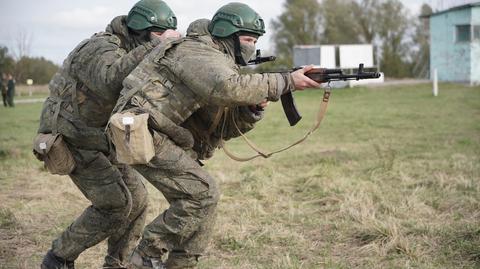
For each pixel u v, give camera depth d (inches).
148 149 280.8
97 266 402.0
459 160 738.8
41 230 487.2
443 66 2736.2
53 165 330.3
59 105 328.8
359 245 434.9
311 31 4244.6
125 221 361.1
